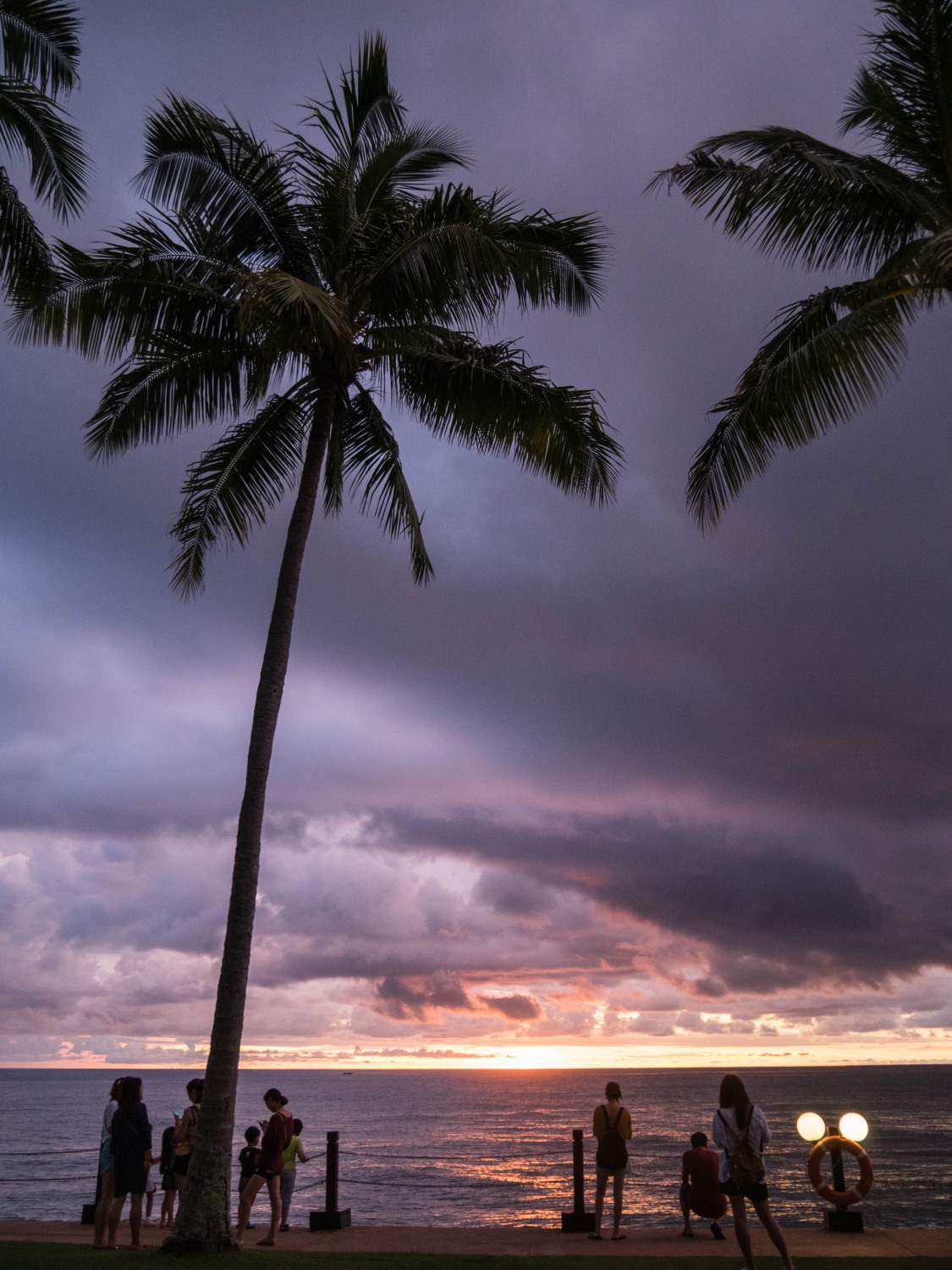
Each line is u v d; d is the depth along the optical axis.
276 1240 11.07
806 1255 9.87
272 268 10.88
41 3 10.63
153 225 12.62
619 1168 11.45
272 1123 11.38
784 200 11.37
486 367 12.95
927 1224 30.69
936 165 11.34
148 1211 13.08
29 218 11.01
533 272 12.90
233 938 10.60
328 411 12.80
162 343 13.07
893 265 11.23
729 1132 8.62
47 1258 9.26
